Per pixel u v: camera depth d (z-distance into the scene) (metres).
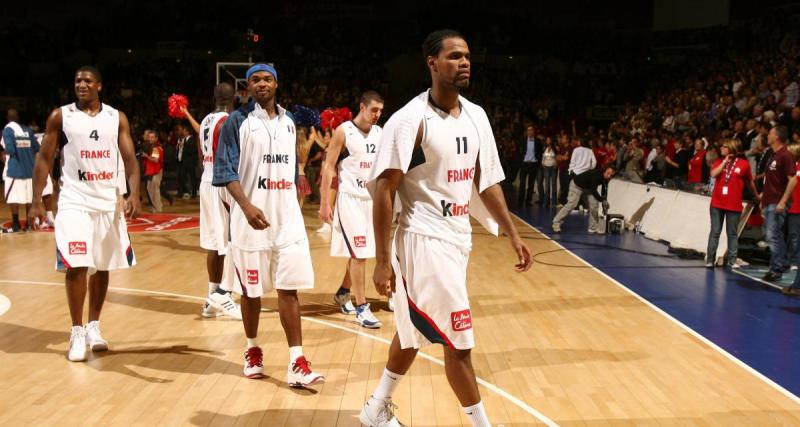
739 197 8.68
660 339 5.59
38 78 25.00
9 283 7.41
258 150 4.38
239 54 26.22
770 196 8.04
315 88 24.80
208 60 26.47
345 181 5.95
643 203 12.09
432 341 3.23
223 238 5.91
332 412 3.99
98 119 4.94
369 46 27.33
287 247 4.36
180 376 4.57
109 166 4.98
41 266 8.36
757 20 21.09
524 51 26.55
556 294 7.21
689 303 6.88
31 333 5.56
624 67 25.09
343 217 5.91
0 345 5.23
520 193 16.59
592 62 25.75
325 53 27.08
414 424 3.83
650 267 8.85
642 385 4.50
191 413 3.96
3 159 20.17
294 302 4.38
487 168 3.37
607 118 23.73
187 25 26.78
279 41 27.05
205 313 6.11
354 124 6.00
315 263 8.75
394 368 3.47
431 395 4.26
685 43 24.62
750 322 6.17
